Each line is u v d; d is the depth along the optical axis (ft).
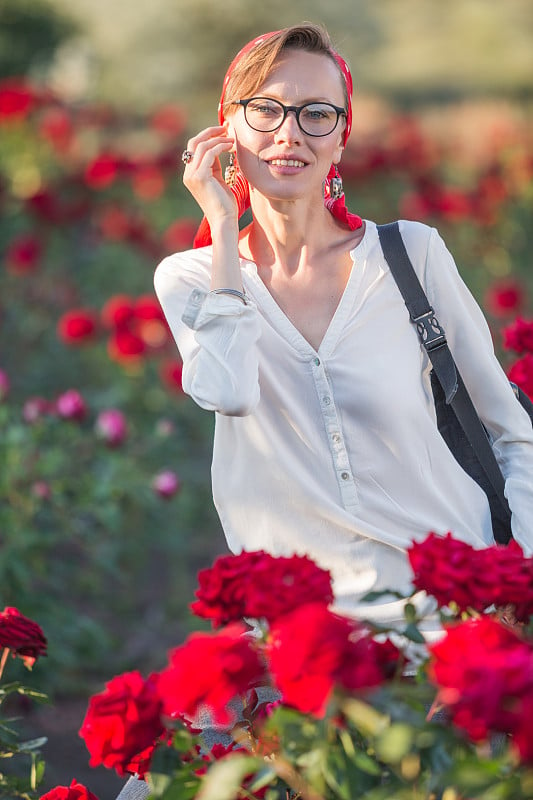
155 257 45.96
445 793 8.89
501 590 9.64
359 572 12.10
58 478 25.48
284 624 9.00
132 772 10.58
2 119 58.49
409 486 12.20
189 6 173.58
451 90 183.42
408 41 207.10
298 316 12.35
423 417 12.28
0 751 12.94
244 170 12.44
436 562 9.76
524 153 65.41
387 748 8.13
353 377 12.01
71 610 24.59
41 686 22.22
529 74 191.21
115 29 170.91
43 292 46.29
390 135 72.74
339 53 12.94
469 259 54.13
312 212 12.42
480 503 12.71
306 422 12.05
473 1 215.10
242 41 176.14
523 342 17.07
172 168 54.65
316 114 12.21
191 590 28.17
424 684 9.44
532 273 55.47
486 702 7.88
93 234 52.65
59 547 28.02
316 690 8.44
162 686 9.17
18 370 41.24
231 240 12.21
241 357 11.62
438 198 51.39
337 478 12.05
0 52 85.46
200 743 10.25
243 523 12.48
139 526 28.91
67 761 20.31
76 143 68.08
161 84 168.86
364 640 9.18
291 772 9.22
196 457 36.11
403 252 12.53
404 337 12.37
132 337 30.78
